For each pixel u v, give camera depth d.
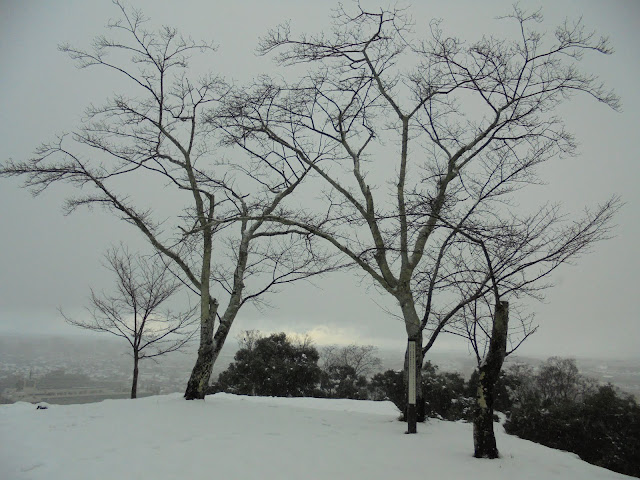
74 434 8.07
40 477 5.73
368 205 12.28
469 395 24.39
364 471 6.44
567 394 25.00
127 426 8.83
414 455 7.50
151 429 8.61
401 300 11.52
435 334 11.05
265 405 12.64
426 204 10.36
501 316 8.11
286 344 28.16
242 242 14.18
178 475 5.94
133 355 17.70
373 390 29.55
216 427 9.02
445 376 26.55
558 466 7.31
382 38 12.88
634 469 16.02
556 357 26.06
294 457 7.00
